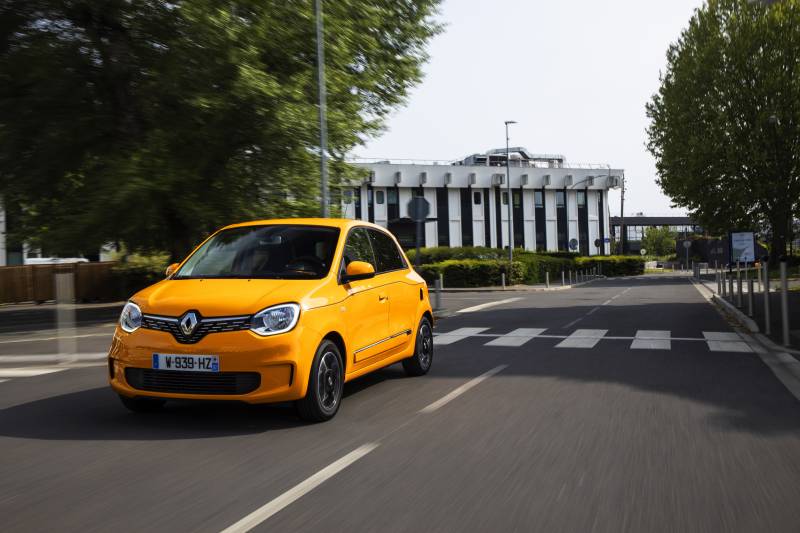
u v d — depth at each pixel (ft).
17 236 68.03
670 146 129.49
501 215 224.33
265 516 11.92
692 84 126.00
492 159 254.27
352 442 17.02
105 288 94.43
